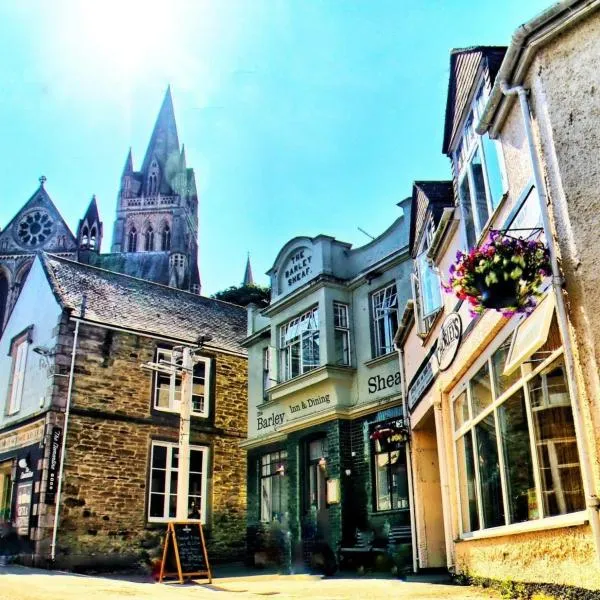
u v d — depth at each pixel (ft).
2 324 207.10
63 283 65.87
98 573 54.75
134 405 62.18
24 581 35.04
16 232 219.20
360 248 52.34
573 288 15.94
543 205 17.38
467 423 26.02
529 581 18.99
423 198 34.68
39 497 54.44
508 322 20.79
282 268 57.57
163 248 279.69
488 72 23.32
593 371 15.07
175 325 71.20
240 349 73.82
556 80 17.57
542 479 18.33
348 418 48.01
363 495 45.19
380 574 38.27
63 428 57.06
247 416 67.87
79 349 60.39
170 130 299.99
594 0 16.78
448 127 28.68
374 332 48.52
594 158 16.26
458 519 27.89
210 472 65.36
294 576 42.34
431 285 32.71
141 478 60.39
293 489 51.52
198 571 39.06
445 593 22.76
